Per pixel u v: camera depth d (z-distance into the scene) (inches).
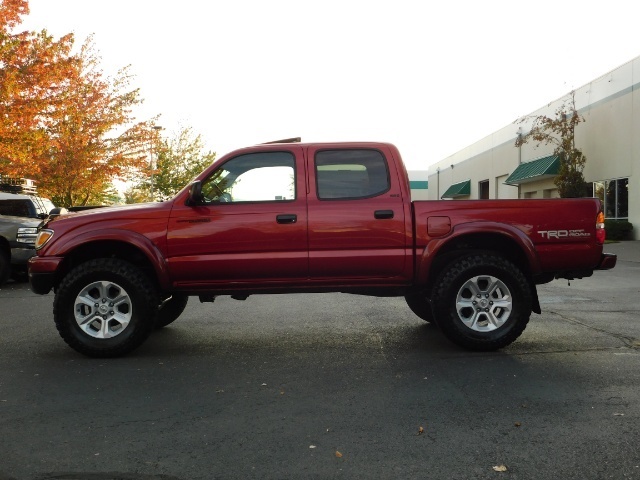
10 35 683.4
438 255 248.4
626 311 331.0
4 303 394.0
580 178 976.3
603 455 135.3
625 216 911.7
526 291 233.0
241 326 298.5
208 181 246.1
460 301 236.1
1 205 544.7
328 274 240.7
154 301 238.1
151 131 1069.1
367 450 140.2
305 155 244.8
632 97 882.1
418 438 147.0
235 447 143.1
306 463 133.6
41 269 237.0
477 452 138.2
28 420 163.2
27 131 721.6
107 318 236.2
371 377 202.4
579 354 229.1
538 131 1060.5
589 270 244.2
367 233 238.1
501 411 165.6
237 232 237.3
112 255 254.8
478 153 1569.9
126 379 204.2
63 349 252.5
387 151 245.4
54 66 714.2
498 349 237.8
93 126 988.6
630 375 199.0
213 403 176.9
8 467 133.0
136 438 149.4
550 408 167.3
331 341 261.1
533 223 237.9
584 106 1028.5
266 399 179.9
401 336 269.7
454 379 197.8
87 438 149.6
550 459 133.7
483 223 236.2
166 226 237.9
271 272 239.1
